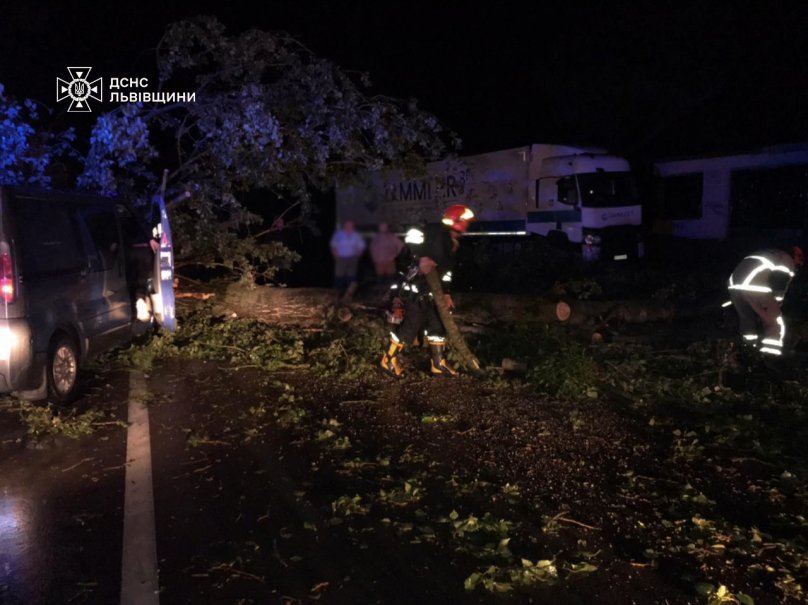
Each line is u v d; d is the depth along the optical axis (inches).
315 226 454.0
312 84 405.7
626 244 689.6
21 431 242.1
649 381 293.9
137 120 353.1
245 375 311.1
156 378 307.6
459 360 311.7
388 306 327.6
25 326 234.8
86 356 281.1
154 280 353.7
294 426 244.8
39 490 195.6
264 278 485.1
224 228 426.9
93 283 287.3
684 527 173.2
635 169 860.0
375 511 181.5
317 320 408.8
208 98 398.9
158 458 217.9
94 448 226.7
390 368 299.9
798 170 706.8
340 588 147.5
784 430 241.8
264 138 376.8
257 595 144.9
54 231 262.5
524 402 271.1
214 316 421.7
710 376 306.7
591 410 262.4
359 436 235.8
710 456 220.2
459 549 161.8
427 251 290.8
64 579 150.9
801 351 350.0
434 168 462.6
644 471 207.9
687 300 457.7
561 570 154.1
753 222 754.8
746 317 312.3
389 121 425.7
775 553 161.9
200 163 423.8
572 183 688.4
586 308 402.9
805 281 435.8
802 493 192.1
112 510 182.7
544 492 193.0
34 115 380.8
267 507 183.9
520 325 366.9
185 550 162.6
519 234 753.0
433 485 197.2
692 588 148.4
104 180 364.8
